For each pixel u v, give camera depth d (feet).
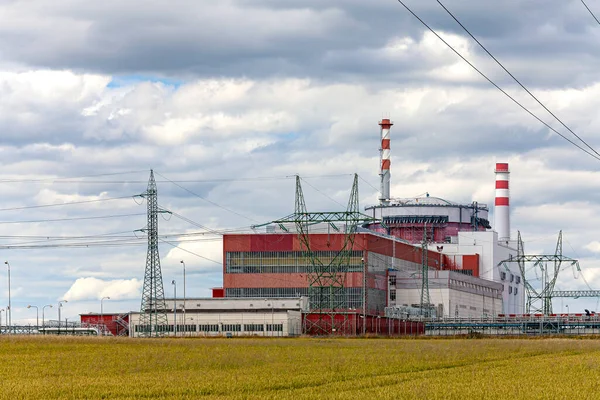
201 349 428.56
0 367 324.19
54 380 272.72
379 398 221.87
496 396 225.76
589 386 245.86
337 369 306.76
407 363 333.21
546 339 646.74
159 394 236.63
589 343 520.83
